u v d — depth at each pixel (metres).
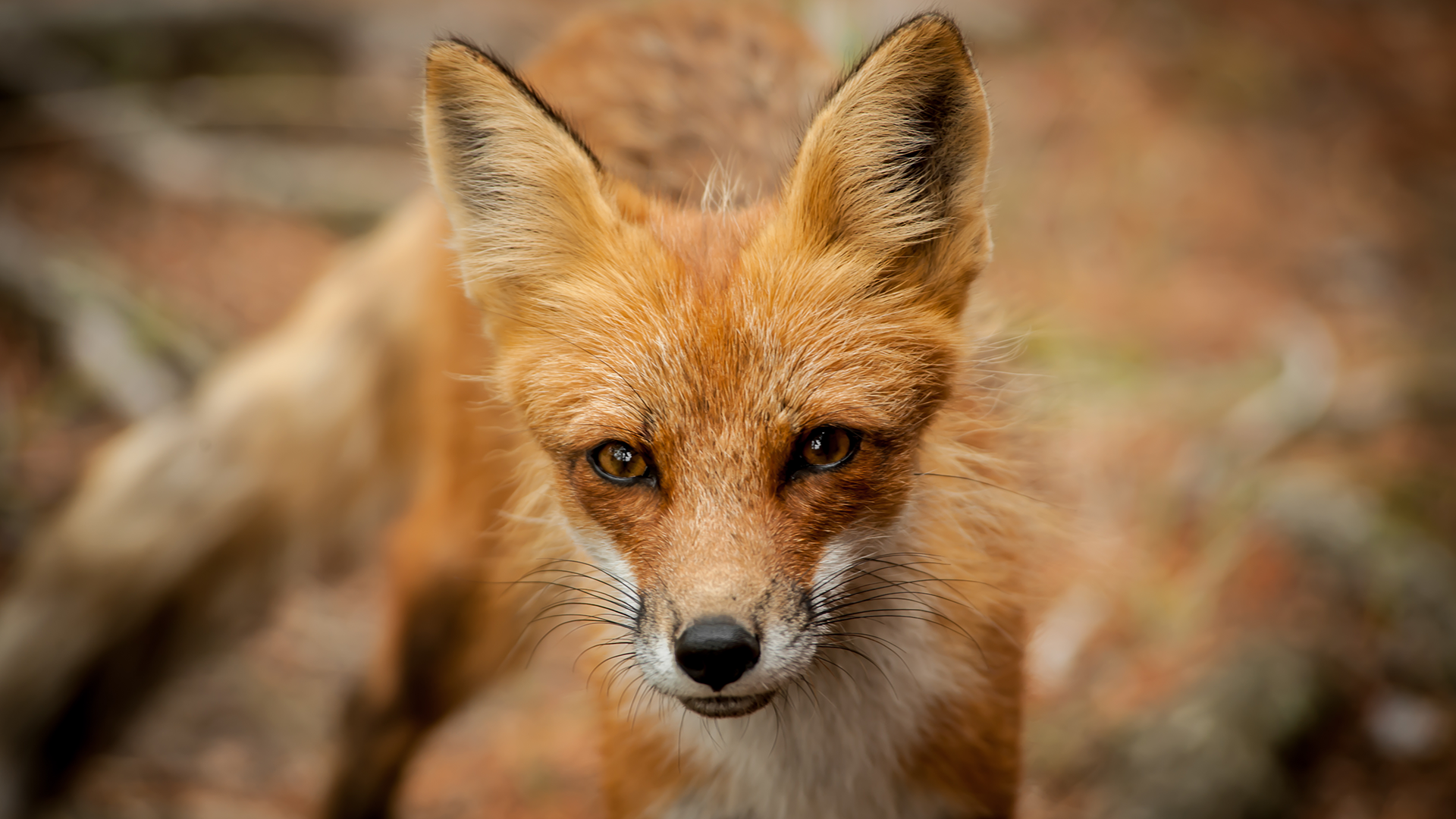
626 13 8.41
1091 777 8.84
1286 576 10.13
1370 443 11.49
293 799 9.15
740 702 5.24
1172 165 16.41
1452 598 9.61
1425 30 21.00
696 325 5.51
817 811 6.41
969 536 6.37
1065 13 19.61
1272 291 14.22
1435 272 14.72
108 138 13.83
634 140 7.60
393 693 8.33
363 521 9.38
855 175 5.70
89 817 8.76
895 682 6.16
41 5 14.19
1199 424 11.80
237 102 15.02
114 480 9.34
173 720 9.70
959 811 6.49
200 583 9.25
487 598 7.90
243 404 9.41
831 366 5.46
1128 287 14.15
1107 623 9.98
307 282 13.34
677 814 6.53
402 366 9.03
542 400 5.73
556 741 9.77
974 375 6.52
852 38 10.05
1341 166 16.91
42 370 11.40
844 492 5.47
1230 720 8.88
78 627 9.00
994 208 6.28
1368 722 9.18
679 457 5.40
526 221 5.95
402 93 15.88
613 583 5.82
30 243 12.09
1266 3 21.22
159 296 12.31
